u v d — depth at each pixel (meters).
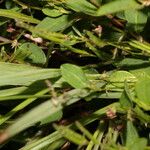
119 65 0.28
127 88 0.25
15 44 0.31
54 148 0.28
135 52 0.29
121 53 0.29
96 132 0.27
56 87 0.28
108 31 0.29
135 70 0.27
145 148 0.23
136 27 0.27
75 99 0.25
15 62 0.31
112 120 0.27
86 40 0.29
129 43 0.28
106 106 0.28
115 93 0.27
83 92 0.26
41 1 0.31
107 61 0.29
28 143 0.29
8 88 0.29
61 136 0.27
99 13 0.21
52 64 0.33
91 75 0.28
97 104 0.29
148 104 0.24
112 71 0.28
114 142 0.25
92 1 0.28
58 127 0.22
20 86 0.29
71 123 0.28
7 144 0.30
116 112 0.27
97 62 0.32
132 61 0.28
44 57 0.30
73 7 0.28
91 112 0.29
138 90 0.24
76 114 0.30
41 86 0.28
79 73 0.26
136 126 0.27
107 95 0.27
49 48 0.30
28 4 0.32
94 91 0.26
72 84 0.26
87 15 0.29
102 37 0.29
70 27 0.30
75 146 0.29
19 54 0.31
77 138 0.22
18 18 0.31
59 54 0.32
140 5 0.22
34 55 0.31
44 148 0.28
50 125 0.29
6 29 0.33
